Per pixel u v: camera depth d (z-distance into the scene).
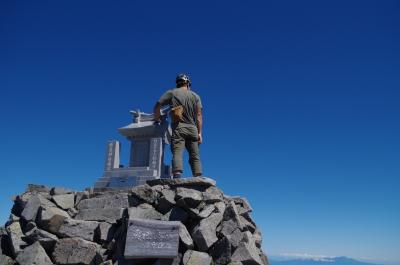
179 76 5.81
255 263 4.20
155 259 4.04
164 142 6.65
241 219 5.34
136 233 3.90
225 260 4.17
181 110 5.44
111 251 4.30
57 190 5.45
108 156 6.56
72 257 4.30
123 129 6.79
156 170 6.20
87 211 4.98
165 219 4.50
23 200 5.42
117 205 4.96
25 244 4.69
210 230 4.35
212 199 4.73
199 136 5.57
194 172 5.48
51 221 4.68
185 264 3.95
